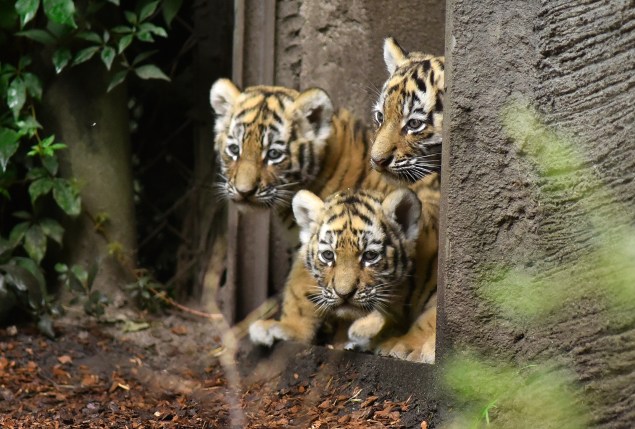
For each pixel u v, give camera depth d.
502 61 7.81
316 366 10.09
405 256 9.86
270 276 12.53
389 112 10.30
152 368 11.62
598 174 7.43
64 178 13.03
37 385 10.61
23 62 12.63
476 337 7.98
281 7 12.63
